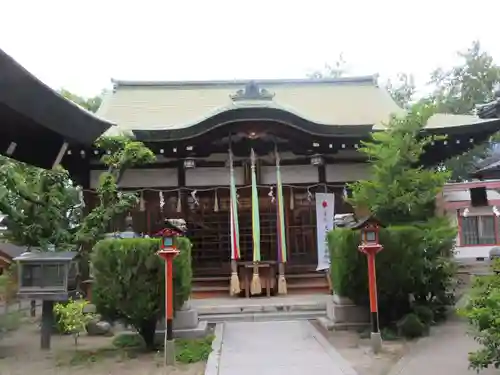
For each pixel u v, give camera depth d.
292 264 15.07
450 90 29.88
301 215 15.31
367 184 10.88
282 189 15.16
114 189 10.77
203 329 9.45
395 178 10.70
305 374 6.71
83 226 10.33
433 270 9.54
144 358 7.91
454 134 14.38
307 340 8.99
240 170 15.16
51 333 9.48
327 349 8.20
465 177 24.81
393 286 9.23
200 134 13.84
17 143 6.37
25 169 9.95
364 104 18.55
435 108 11.21
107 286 8.03
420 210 10.64
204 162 15.18
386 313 9.72
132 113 17.33
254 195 13.75
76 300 10.31
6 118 5.44
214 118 13.66
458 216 12.84
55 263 8.34
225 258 15.15
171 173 15.15
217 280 14.39
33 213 9.94
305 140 14.40
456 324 9.61
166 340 7.47
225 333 9.73
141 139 13.73
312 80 20.34
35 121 5.43
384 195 10.52
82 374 6.97
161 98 18.75
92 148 13.49
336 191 15.25
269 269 13.69
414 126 11.01
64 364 7.54
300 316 11.31
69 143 6.39
